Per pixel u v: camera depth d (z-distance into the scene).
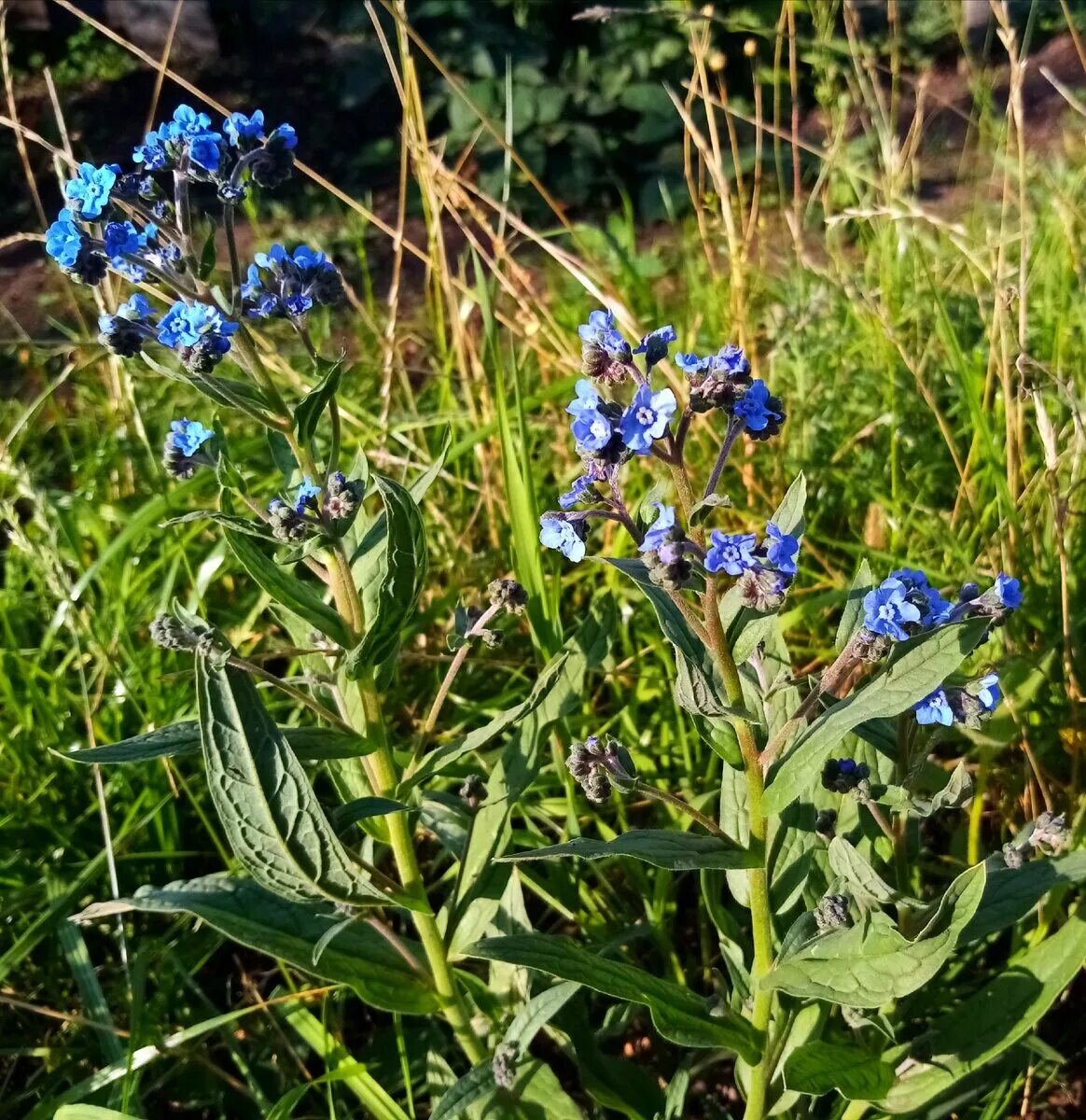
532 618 0.32
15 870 0.31
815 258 0.58
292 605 0.22
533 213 0.77
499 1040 0.26
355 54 0.98
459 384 0.48
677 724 0.33
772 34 0.42
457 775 0.32
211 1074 0.28
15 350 0.62
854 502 0.39
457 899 0.25
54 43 0.99
